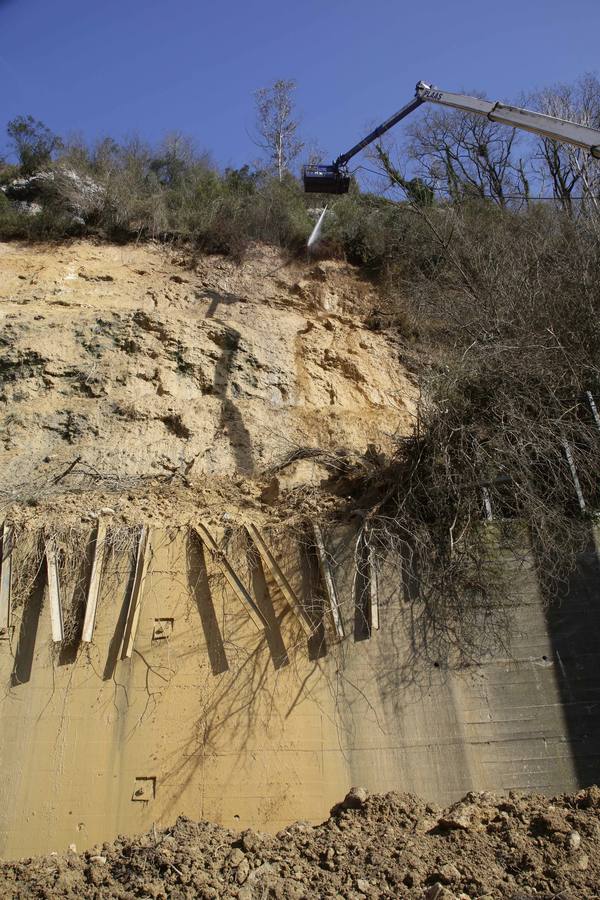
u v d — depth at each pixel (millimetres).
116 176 17047
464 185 22234
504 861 6133
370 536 9883
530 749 8578
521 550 9875
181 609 9398
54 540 9664
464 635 9336
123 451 11656
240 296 14938
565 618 9359
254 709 8797
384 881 6004
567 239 14336
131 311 13578
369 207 17625
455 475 10336
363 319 15172
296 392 13242
